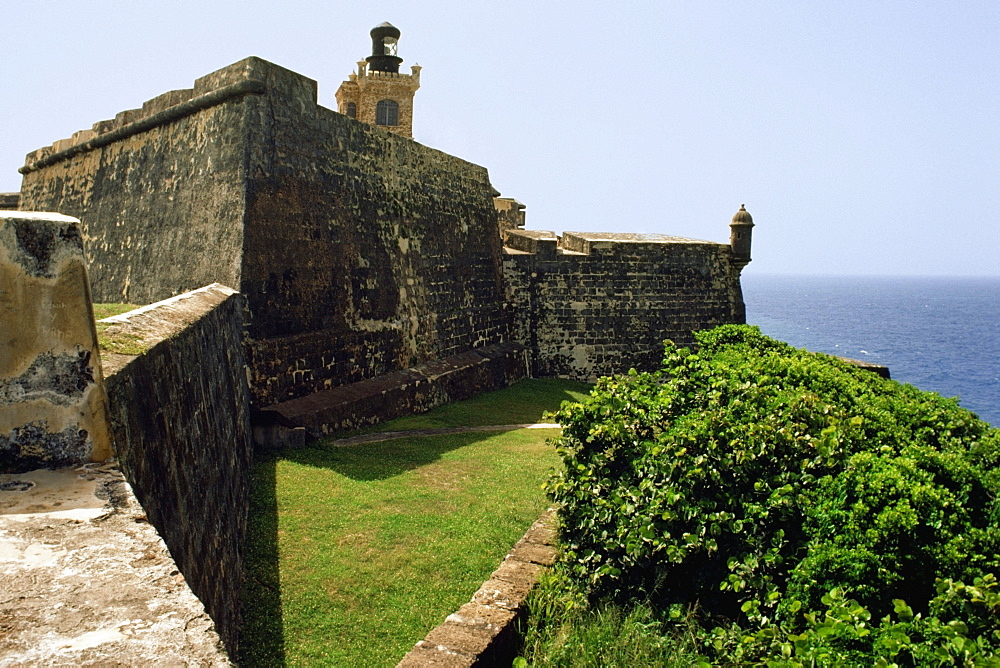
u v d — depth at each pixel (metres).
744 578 5.75
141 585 2.27
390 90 35.50
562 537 7.32
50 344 3.13
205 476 5.92
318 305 14.20
